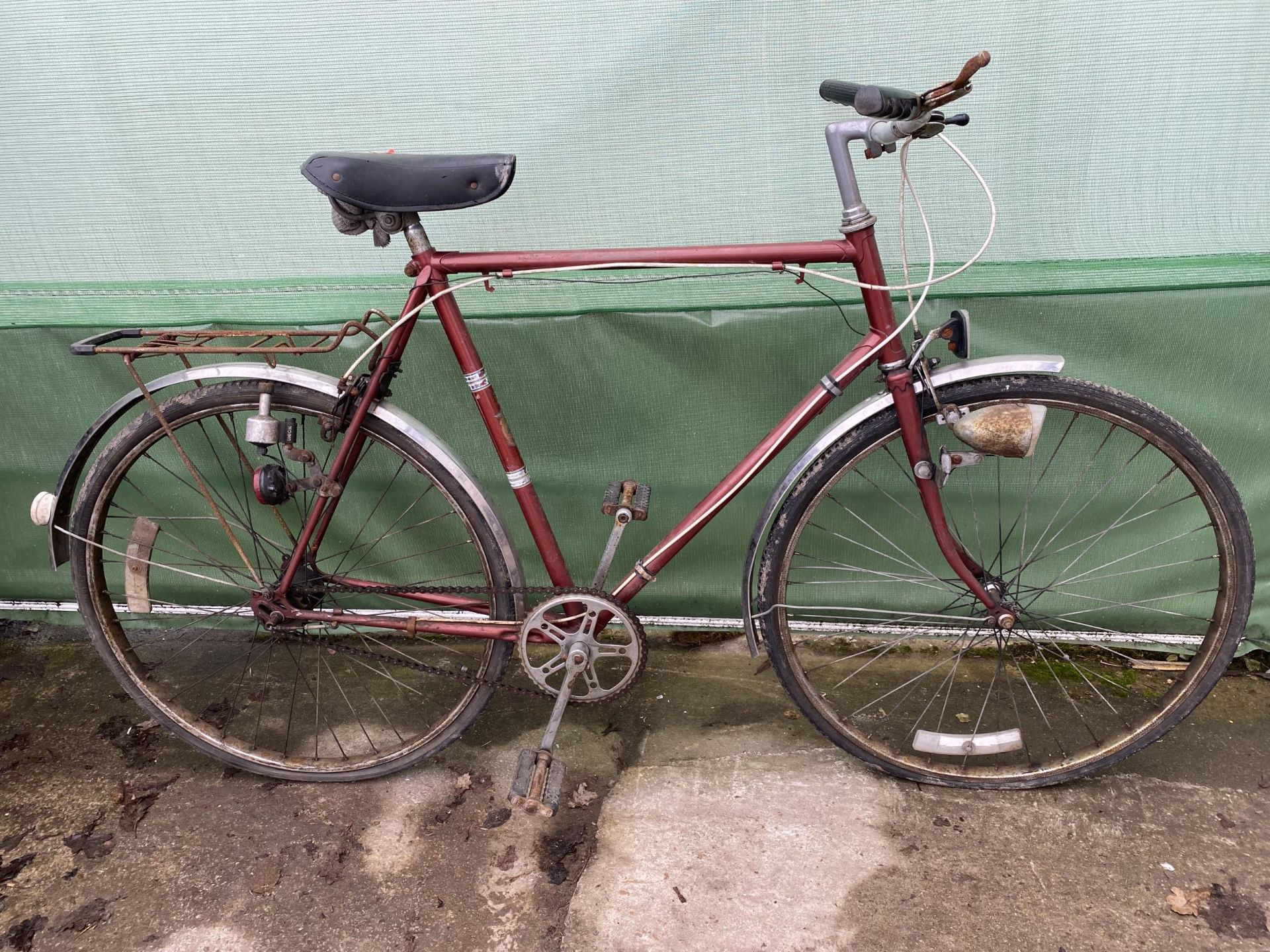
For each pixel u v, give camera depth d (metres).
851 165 1.52
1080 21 1.74
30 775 1.94
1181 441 1.61
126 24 1.82
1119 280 1.88
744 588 1.79
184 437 2.17
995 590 1.81
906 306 1.94
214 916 1.62
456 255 1.59
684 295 1.97
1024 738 2.00
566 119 1.88
